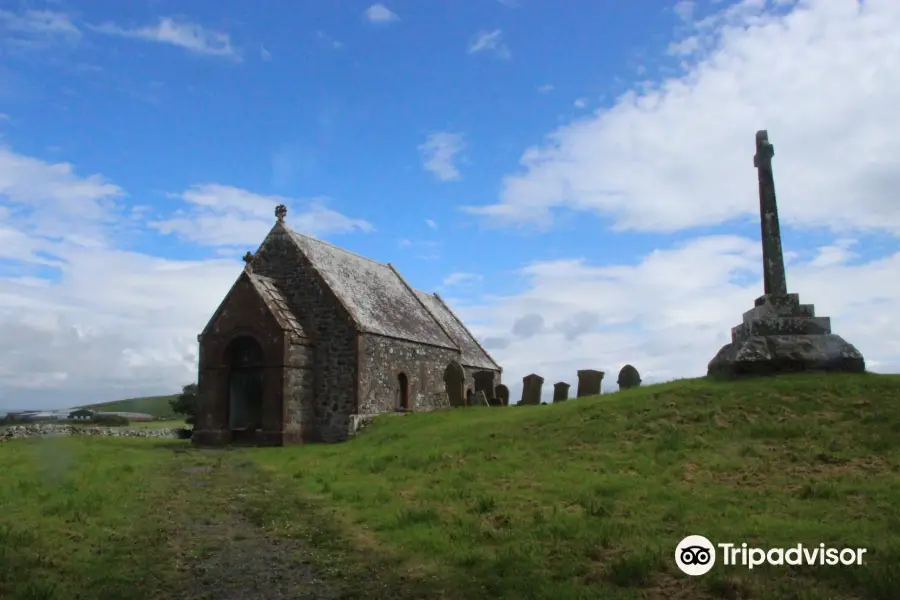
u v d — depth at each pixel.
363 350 34.09
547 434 19.73
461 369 35.59
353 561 9.91
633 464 15.74
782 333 22.09
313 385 34.06
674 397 20.58
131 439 35.69
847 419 17.33
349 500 14.37
